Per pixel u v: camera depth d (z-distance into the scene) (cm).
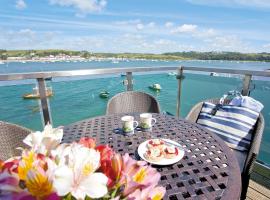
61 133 60
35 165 40
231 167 88
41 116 213
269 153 204
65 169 38
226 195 71
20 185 39
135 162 48
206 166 89
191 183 78
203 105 210
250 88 215
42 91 210
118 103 218
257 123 167
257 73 206
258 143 131
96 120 150
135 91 227
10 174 40
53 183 36
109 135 123
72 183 38
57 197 37
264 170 201
